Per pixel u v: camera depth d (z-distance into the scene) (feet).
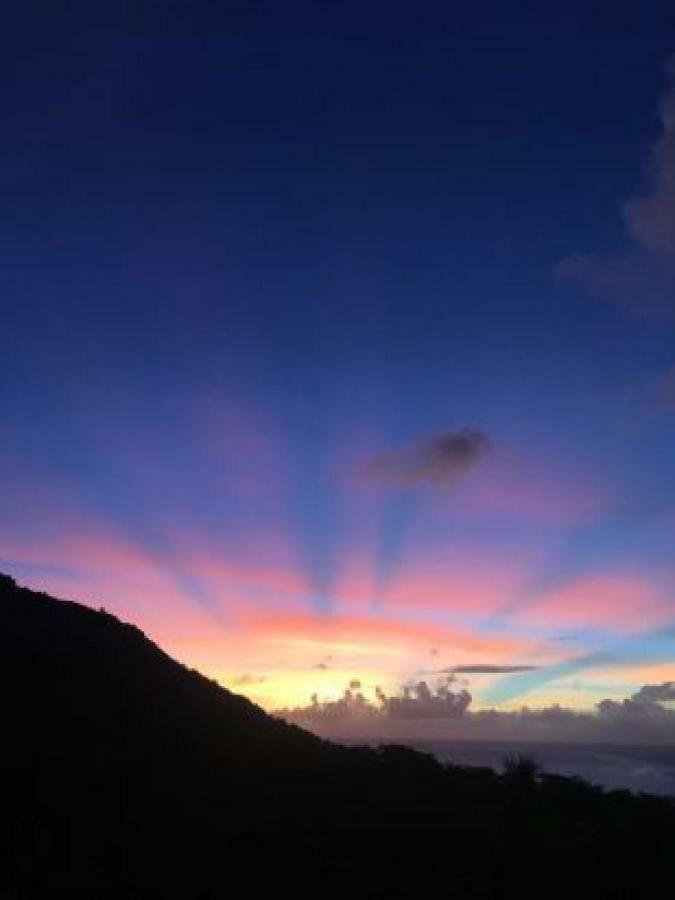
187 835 127.44
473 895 117.19
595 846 138.00
